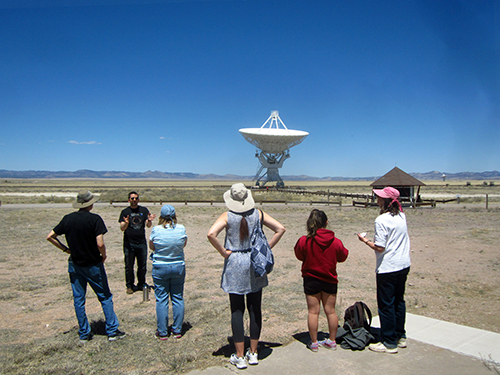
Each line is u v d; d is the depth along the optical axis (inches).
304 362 165.5
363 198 1614.2
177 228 200.2
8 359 166.6
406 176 1268.5
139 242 295.4
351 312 192.9
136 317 230.8
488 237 563.2
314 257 176.4
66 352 179.5
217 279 333.4
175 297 201.2
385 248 175.0
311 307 178.2
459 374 152.4
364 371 155.9
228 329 211.5
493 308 244.5
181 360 166.6
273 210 1141.7
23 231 661.3
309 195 2032.5
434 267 374.6
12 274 356.5
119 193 2218.3
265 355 174.1
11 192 2709.2
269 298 270.8
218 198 1833.2
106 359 171.0
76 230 184.7
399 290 179.3
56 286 314.8
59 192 2706.7
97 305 261.7
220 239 585.9
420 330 202.5
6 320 229.1
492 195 2222.0
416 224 770.2
